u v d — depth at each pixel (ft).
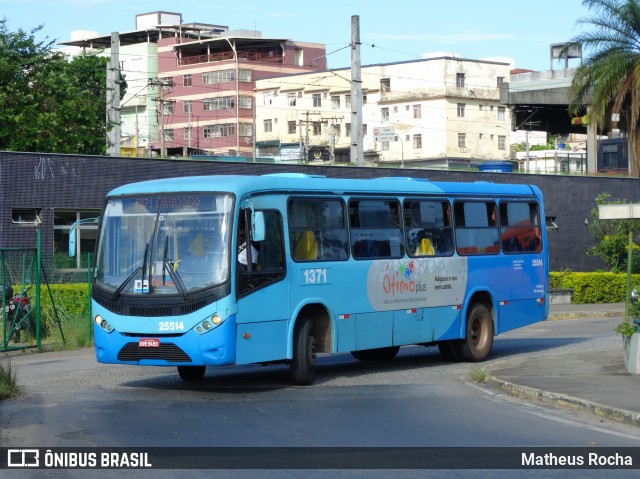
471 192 62.13
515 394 46.29
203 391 47.47
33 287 75.05
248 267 46.03
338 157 332.60
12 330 71.26
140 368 58.49
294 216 49.60
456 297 59.93
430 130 321.52
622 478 28.81
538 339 79.66
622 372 51.24
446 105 319.06
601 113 156.66
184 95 355.15
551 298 122.52
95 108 165.99
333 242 51.83
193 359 44.65
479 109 327.47
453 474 29.04
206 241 45.47
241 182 46.52
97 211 101.86
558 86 204.74
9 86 152.56
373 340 53.93
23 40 158.71
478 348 61.87
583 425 37.78
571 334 84.84
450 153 319.27
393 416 39.78
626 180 144.56
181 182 47.06
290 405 42.73
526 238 66.18
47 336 76.79
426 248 58.18
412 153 325.62
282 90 343.26
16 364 63.52
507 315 64.08
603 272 130.52
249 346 45.88
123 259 46.70
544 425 37.73
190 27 372.79
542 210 67.62
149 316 45.34
